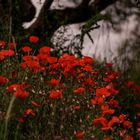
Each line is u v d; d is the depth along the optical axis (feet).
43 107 17.33
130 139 16.74
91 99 17.88
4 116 15.48
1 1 26.43
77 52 25.22
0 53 17.02
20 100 15.34
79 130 16.38
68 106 17.57
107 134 16.65
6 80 16.01
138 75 27.32
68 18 28.89
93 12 29.50
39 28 26.45
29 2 28.27
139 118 22.00
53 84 16.90
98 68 23.57
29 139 15.81
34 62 17.04
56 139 16.03
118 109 21.71
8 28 23.91
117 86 24.35
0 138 14.65
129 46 31.24
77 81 19.44
